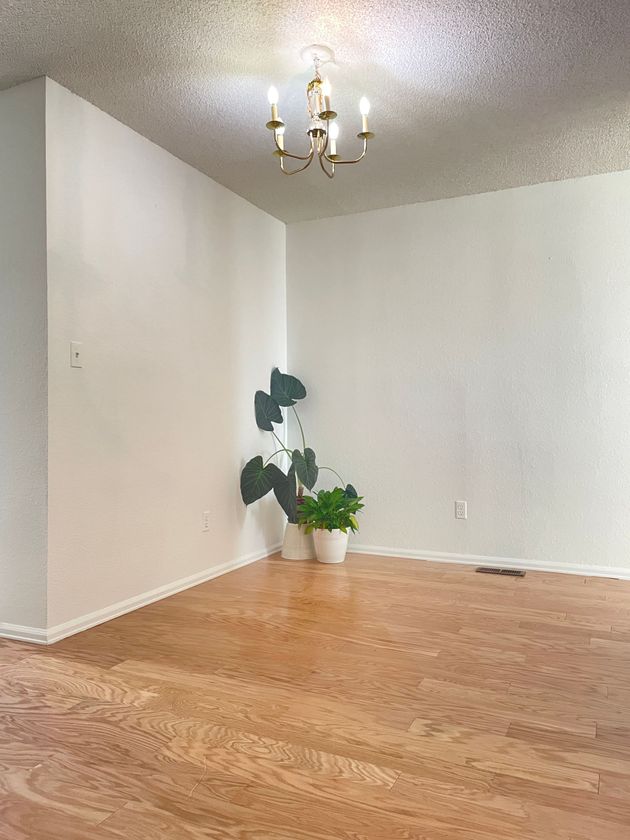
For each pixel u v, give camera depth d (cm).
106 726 180
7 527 255
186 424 331
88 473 267
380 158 327
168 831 134
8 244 254
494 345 377
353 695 199
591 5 205
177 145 310
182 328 328
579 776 153
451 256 387
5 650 239
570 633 255
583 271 356
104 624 270
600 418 354
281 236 431
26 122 250
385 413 406
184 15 208
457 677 212
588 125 291
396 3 203
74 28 215
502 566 374
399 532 402
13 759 163
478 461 381
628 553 348
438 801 143
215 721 182
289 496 383
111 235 280
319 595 313
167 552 315
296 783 151
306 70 243
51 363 248
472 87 256
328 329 422
